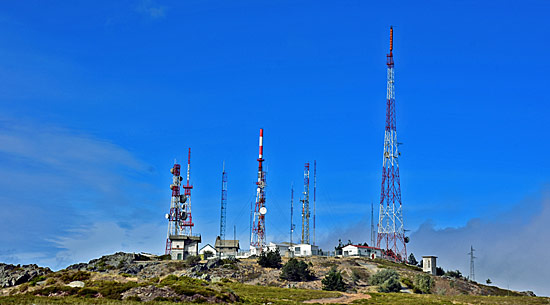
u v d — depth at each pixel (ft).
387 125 610.65
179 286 307.78
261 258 513.45
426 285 459.32
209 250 588.09
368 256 599.57
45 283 342.64
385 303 333.21
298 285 449.89
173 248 539.70
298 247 620.08
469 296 374.63
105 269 475.31
